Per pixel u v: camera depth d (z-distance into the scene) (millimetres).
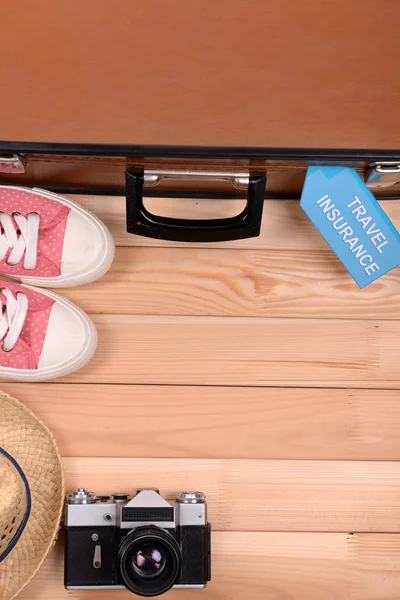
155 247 1078
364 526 1058
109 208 1076
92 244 1009
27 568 974
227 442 1062
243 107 815
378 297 1082
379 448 1066
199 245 1080
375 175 879
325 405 1070
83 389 1062
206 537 969
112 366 1066
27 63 796
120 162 866
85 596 1032
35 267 1017
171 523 951
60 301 1032
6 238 1009
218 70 804
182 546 961
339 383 1072
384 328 1080
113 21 790
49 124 825
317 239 1083
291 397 1070
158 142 832
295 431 1066
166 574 943
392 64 795
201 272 1079
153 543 950
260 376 1071
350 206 886
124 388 1064
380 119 817
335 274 1082
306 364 1074
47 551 951
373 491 1062
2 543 892
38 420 987
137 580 941
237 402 1067
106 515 961
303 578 1050
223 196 1052
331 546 1055
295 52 799
